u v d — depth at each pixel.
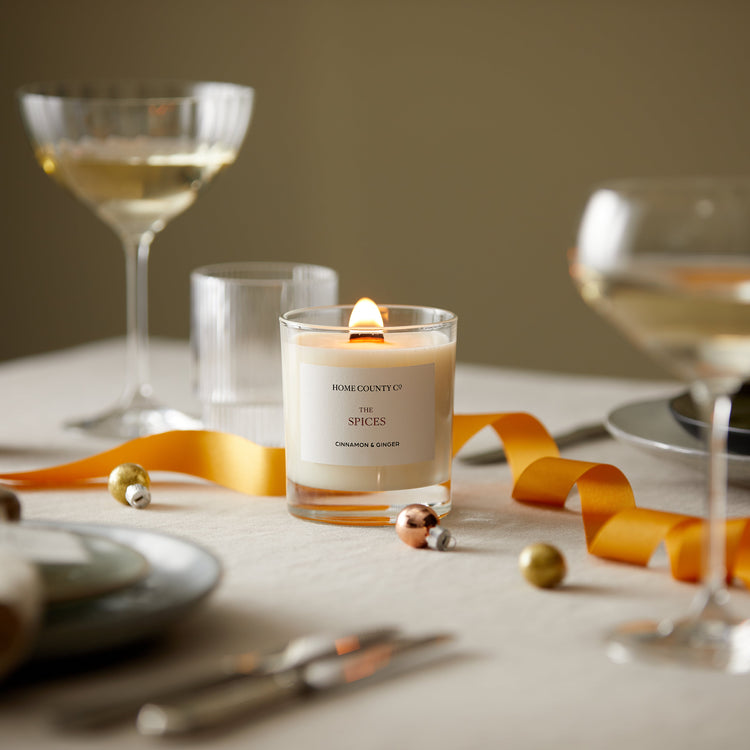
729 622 0.70
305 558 0.79
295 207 2.78
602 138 2.51
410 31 2.62
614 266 0.69
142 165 1.02
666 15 2.41
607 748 0.62
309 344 0.83
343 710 0.64
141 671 0.66
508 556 0.79
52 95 1.06
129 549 0.71
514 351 2.69
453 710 0.64
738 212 0.68
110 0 2.81
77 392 1.20
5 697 0.64
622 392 1.19
